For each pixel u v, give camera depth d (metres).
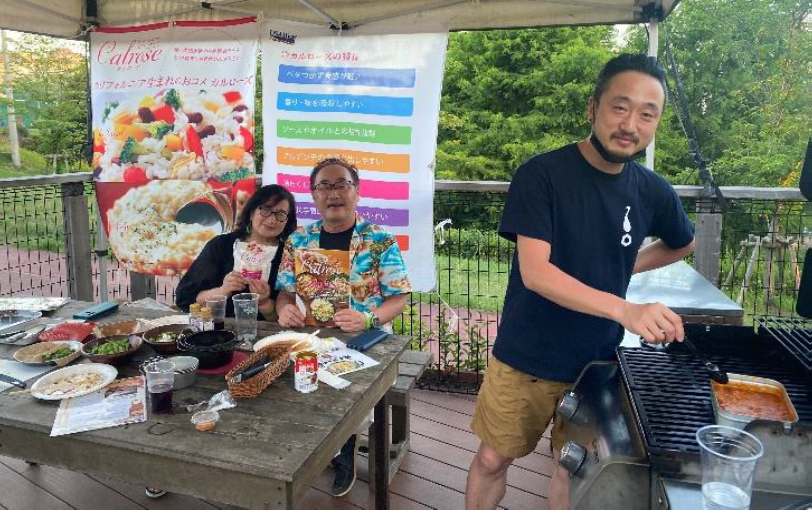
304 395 1.75
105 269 4.52
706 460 1.05
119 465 1.53
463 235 3.99
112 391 1.77
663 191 1.88
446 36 3.53
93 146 4.29
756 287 3.58
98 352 1.96
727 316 2.48
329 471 2.76
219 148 4.08
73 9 4.02
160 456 1.46
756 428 1.12
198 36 4.00
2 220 4.61
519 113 12.32
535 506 2.55
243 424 1.57
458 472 2.81
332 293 2.52
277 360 1.88
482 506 2.10
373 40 3.65
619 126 1.55
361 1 3.60
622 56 1.57
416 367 2.71
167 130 4.14
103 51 4.18
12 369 1.94
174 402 1.70
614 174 1.73
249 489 1.40
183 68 4.05
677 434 1.19
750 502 1.05
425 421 3.33
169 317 2.45
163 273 4.31
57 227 4.45
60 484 2.64
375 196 3.77
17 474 2.71
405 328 4.18
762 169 10.73
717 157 11.73
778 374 1.51
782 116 11.77
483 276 3.97
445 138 12.55
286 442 1.48
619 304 1.38
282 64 3.84
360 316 2.36
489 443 1.98
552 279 1.54
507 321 1.93
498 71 12.07
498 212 3.91
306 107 3.83
